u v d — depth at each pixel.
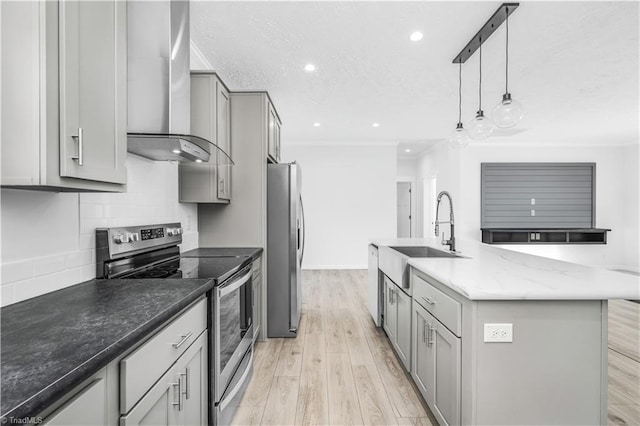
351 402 1.95
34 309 1.08
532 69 2.95
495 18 2.12
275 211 2.96
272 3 2.01
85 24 1.05
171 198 2.40
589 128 5.21
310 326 3.23
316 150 6.32
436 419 1.68
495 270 1.67
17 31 0.90
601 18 2.14
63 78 0.95
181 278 1.54
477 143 6.33
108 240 1.58
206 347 1.49
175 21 1.74
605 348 1.34
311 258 6.34
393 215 6.35
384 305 2.95
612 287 1.33
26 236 1.21
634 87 3.40
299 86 3.40
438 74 3.08
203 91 2.37
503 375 1.32
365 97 3.74
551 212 6.40
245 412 1.85
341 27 2.28
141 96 1.67
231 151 2.87
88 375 0.69
